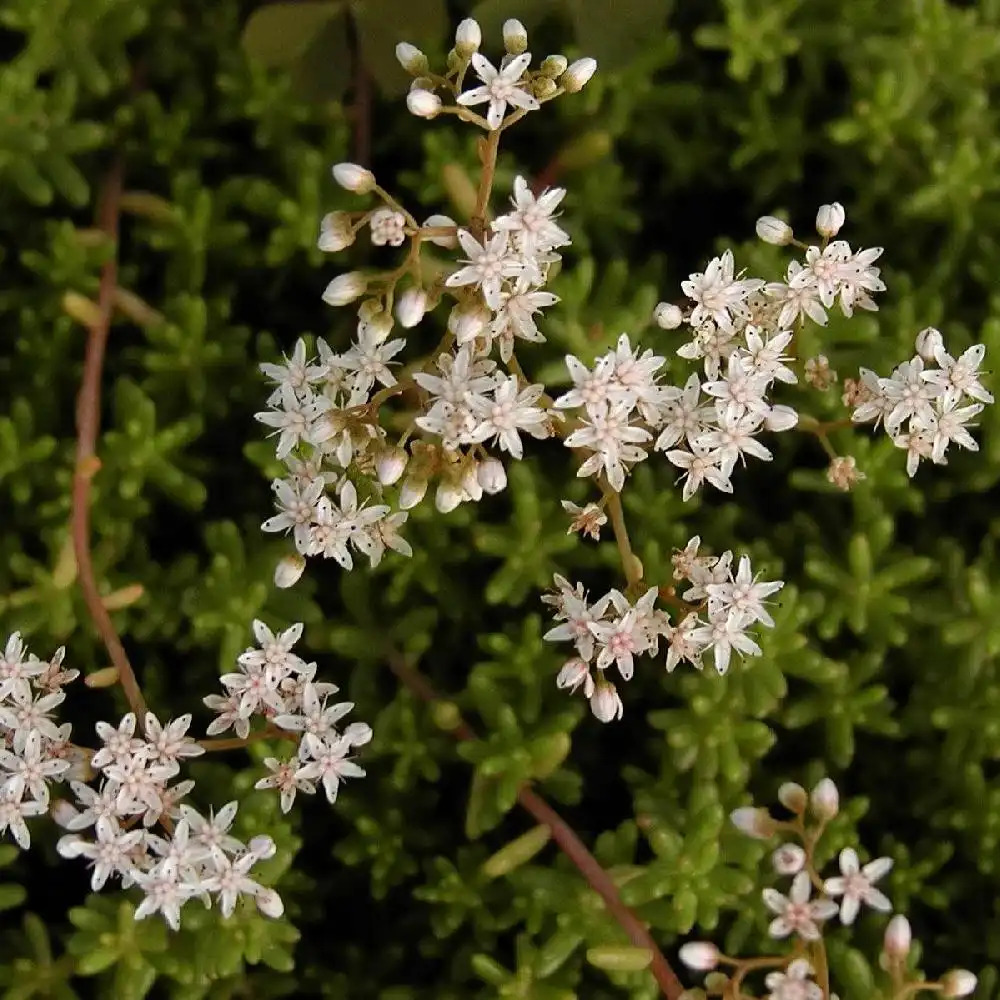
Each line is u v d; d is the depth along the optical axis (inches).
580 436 13.8
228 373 15.5
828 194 15.9
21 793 14.0
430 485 15.0
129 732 14.0
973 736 15.0
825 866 15.0
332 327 15.7
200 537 15.5
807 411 15.2
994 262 15.5
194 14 15.9
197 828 14.1
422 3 15.2
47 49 15.3
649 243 16.1
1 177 15.4
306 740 14.1
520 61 13.6
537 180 15.6
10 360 15.5
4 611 14.9
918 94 15.5
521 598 15.0
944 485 15.3
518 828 15.2
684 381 15.1
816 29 15.7
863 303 14.2
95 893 14.7
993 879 15.1
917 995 14.7
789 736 15.3
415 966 15.2
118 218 15.6
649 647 14.1
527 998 14.5
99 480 15.0
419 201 15.8
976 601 14.8
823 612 15.1
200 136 15.9
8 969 14.7
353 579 15.0
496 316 13.6
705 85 16.1
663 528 15.1
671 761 14.9
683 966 15.0
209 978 14.6
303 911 15.1
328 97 15.6
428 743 15.0
